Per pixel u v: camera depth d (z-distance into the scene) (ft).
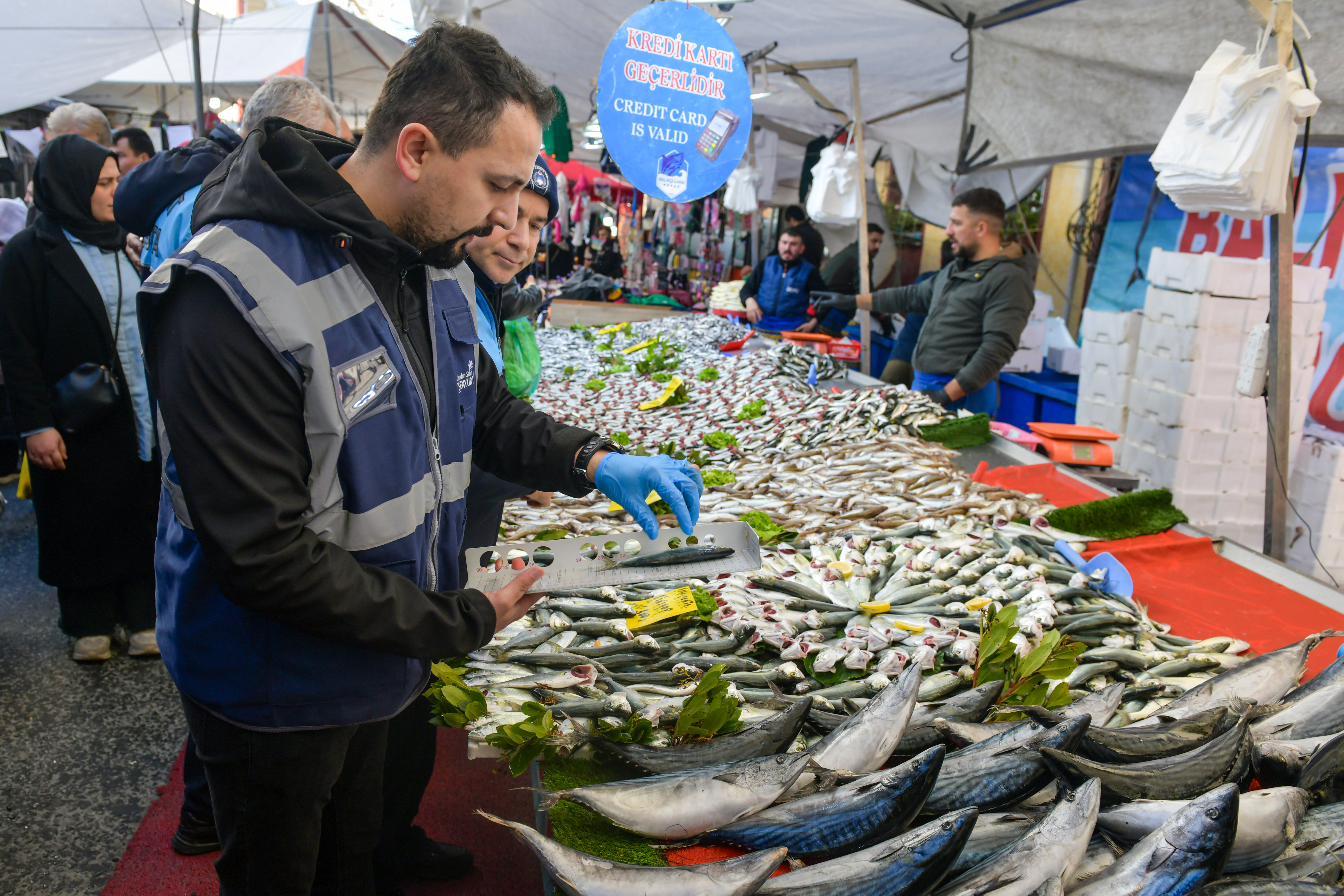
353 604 3.80
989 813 4.38
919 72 23.38
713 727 5.21
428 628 4.07
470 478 6.15
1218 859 3.57
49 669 11.24
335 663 4.16
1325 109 12.60
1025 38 17.30
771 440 13.55
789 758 4.43
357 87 33.30
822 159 22.41
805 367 18.12
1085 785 4.00
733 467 12.16
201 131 17.84
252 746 4.25
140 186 7.77
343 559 3.86
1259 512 15.90
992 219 16.10
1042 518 9.33
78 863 7.94
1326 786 4.51
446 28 3.77
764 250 41.93
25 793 8.87
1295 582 8.68
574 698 5.76
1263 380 11.75
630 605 6.90
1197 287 14.87
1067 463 12.96
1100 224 25.07
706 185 10.68
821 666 6.12
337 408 3.87
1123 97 15.98
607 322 29.32
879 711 4.87
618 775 4.91
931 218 31.68
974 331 16.52
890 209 36.91
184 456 3.58
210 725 4.31
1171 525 10.03
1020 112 18.19
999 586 7.54
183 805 7.98
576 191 38.58
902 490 10.36
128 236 12.37
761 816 4.31
